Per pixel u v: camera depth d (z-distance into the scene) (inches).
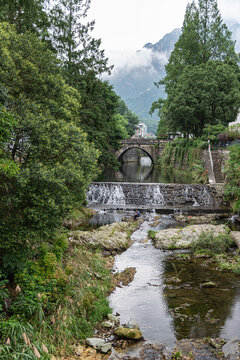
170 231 783.1
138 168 2487.7
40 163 369.4
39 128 385.4
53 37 1008.2
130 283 509.7
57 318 343.3
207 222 919.7
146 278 531.2
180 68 2090.3
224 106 1610.5
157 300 447.2
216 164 1374.3
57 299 374.9
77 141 445.7
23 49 452.4
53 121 410.6
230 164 1056.8
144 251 677.3
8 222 361.7
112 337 354.9
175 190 1167.0
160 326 377.7
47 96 480.1
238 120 1649.9
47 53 473.7
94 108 1027.9
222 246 666.2
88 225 884.6
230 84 1637.6
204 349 328.5
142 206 1115.3
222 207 1083.9
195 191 1159.0
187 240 726.5
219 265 583.8
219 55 2090.3
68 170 392.8
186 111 1599.4
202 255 637.3
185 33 2048.5
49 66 473.1
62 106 502.0
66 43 1040.2
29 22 891.4
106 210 1074.1
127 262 609.9
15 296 348.5
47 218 368.5
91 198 1200.2
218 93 1606.8
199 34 2082.9
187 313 408.5
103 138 1029.2
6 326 295.1
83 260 538.3
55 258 421.4
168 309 420.2
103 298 436.8
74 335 345.1
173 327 374.6
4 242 352.8
